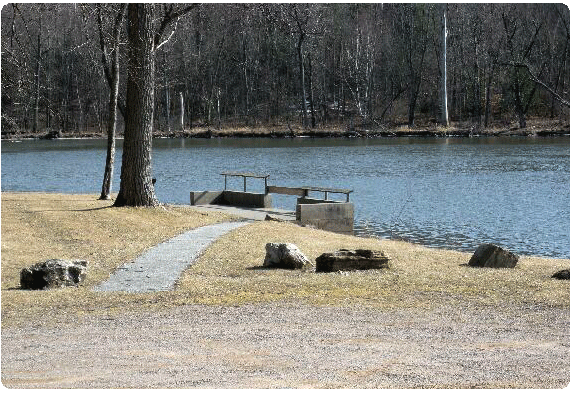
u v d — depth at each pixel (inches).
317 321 476.7
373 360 393.1
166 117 3885.3
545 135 3051.2
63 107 3543.3
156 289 587.2
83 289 595.8
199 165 2076.8
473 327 454.9
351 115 3560.5
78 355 415.2
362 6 4151.1
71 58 3459.6
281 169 1927.9
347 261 644.7
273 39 3973.9
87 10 1113.4
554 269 648.4
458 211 1180.5
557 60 3267.7
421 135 3262.8
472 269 646.5
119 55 1125.1
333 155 2347.4
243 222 986.1
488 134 3169.3
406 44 3708.2
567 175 1654.8
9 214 936.3
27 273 609.0
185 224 948.0
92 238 839.7
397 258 709.9
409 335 440.8
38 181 1737.2
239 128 3725.4
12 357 414.3
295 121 3846.0
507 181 1567.4
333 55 3846.0
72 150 2738.7
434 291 553.3
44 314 517.7
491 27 3233.3
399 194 1396.4
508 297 529.7
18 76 941.8
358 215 1154.7
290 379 362.6
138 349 423.2
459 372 369.7
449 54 3698.3
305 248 767.1
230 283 598.9
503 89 3508.9
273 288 575.8
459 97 3683.6
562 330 444.5
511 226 1039.0
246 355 405.7
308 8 3543.3
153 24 1039.6
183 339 442.6
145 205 1030.4
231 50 3996.1
